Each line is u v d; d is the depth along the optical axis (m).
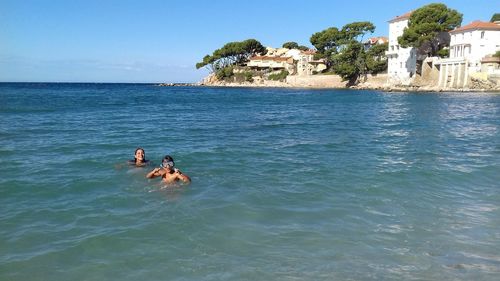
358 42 115.38
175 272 5.83
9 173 11.77
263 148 16.95
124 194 9.68
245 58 171.12
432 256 6.44
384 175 11.84
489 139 20.14
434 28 85.56
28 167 12.61
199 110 41.38
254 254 6.42
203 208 8.62
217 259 6.24
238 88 137.50
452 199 9.52
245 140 19.48
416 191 10.15
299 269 5.94
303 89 117.56
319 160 14.26
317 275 5.77
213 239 6.98
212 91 110.31
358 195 9.73
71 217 8.06
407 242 6.96
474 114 35.78
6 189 10.05
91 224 7.68
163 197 9.43
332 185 10.66
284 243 6.86
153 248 6.61
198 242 6.86
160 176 11.37
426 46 98.19
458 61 84.06
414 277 5.76
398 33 103.88
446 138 20.50
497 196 9.85
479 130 24.09
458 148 17.25
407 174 11.99
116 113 35.81
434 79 91.69
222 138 20.14
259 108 44.97
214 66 178.00
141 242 6.85
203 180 11.12
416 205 9.00
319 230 7.45
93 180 10.99
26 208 8.62
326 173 12.09
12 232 7.27
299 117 33.62
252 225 7.66
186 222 7.76
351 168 12.85
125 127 24.48
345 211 8.53
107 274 5.77
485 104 49.06
